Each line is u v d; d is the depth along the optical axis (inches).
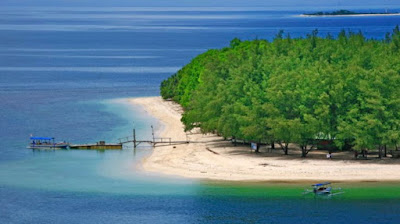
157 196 4350.4
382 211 3996.1
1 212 4104.3
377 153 5201.8
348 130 4869.6
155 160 5329.7
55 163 5329.7
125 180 4751.5
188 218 3937.0
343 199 4195.4
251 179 4630.9
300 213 3986.2
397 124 4852.4
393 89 4965.6
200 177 4741.6
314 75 5118.1
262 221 3868.1
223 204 4163.4
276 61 5713.6
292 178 4618.6
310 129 4948.3
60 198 4357.8
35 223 3912.4
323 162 4926.2
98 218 3976.4
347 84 5027.1
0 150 5846.5
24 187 4616.1
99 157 5531.5
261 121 5147.6
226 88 5605.3
